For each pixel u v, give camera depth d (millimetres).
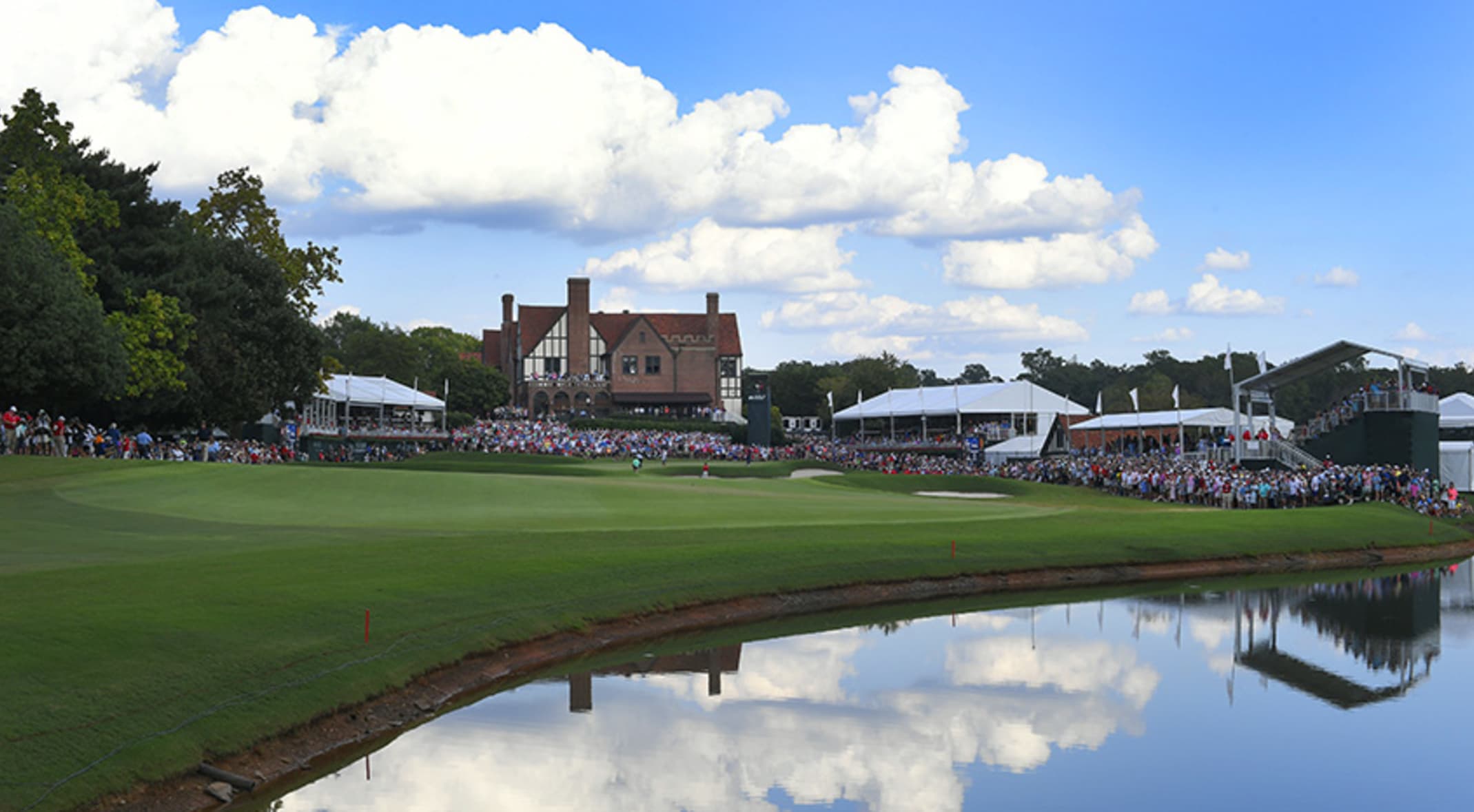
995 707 21125
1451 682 23578
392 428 98062
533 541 29953
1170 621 30172
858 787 16578
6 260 46406
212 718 15195
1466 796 16531
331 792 15375
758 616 28469
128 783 13281
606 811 15234
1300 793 16641
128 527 30359
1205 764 17969
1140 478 66250
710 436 108750
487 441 93938
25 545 25375
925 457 97562
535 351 135250
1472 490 73375
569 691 21031
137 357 56188
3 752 12695
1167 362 198125
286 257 74375
